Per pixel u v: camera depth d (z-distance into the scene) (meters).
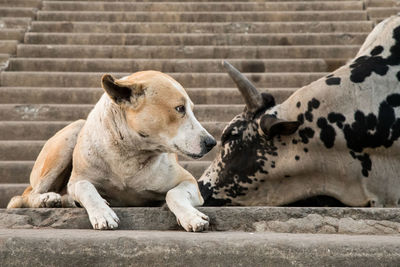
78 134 6.33
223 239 4.32
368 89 6.41
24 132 10.37
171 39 13.44
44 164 6.31
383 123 6.27
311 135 6.43
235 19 14.33
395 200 6.36
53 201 5.72
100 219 4.89
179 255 4.27
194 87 11.86
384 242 4.23
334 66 12.39
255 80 11.90
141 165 5.48
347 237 4.53
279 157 6.59
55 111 10.88
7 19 13.89
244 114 6.88
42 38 13.41
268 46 13.00
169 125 5.18
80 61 12.46
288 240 4.29
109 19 14.36
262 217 5.10
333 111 6.40
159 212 5.14
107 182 5.59
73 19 14.37
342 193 6.47
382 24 7.00
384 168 6.32
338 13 14.24
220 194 6.89
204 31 13.90
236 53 12.91
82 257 4.30
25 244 4.34
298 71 12.40
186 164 9.11
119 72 12.38
